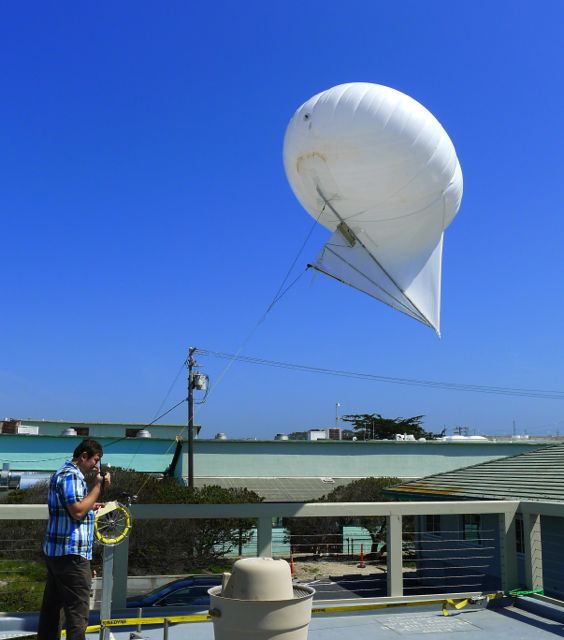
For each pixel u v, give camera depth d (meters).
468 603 8.02
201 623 7.19
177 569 16.28
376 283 9.64
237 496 21.70
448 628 7.21
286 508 7.77
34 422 38.22
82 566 4.60
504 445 32.22
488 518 11.73
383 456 31.16
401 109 8.40
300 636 4.20
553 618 7.64
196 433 39.59
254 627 4.04
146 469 32.94
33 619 6.92
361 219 9.41
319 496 27.83
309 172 9.19
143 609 7.32
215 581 8.62
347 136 8.51
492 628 7.21
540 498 9.40
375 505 8.14
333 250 9.67
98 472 4.79
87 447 4.86
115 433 39.00
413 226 9.48
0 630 6.81
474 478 13.97
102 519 5.82
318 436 35.03
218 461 29.80
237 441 30.03
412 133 8.45
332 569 17.02
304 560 18.73
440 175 8.96
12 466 31.38
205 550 17.33
